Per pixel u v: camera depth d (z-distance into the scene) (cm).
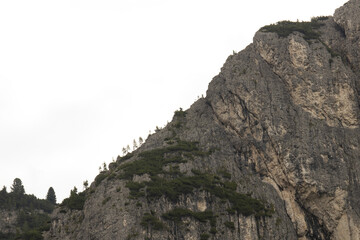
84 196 12706
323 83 13100
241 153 12700
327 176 11675
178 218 10794
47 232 12088
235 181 12062
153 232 10519
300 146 12088
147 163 12500
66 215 12162
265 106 12950
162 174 12056
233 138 13038
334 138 12331
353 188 11594
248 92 13275
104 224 10762
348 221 11150
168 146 13225
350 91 13025
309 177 11619
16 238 12062
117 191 11531
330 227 11269
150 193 11281
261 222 11000
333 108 12812
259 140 12575
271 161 12244
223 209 11138
